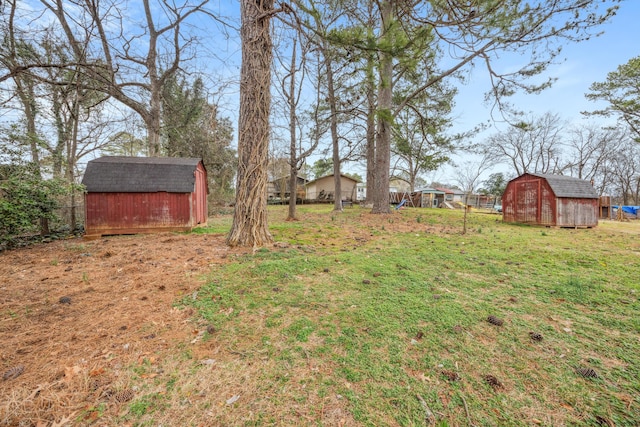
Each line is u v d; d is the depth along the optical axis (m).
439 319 2.30
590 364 1.75
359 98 11.33
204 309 2.49
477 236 6.57
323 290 2.92
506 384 1.58
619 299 2.71
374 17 7.86
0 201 5.45
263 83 4.92
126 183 6.81
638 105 16.23
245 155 4.92
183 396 1.50
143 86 11.13
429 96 13.59
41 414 1.36
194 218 7.50
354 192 29.48
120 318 2.35
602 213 17.70
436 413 1.39
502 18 5.84
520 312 2.45
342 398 1.49
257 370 1.71
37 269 3.81
